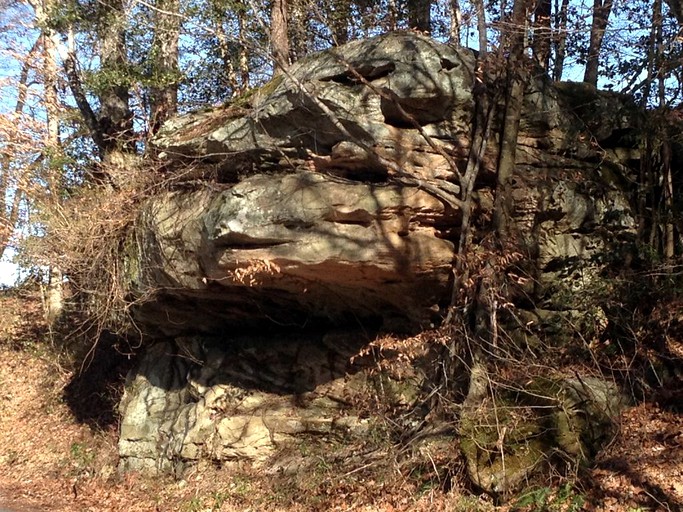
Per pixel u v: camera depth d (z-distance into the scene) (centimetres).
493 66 881
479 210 907
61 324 1928
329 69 897
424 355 955
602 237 963
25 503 1260
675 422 805
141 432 1298
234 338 1241
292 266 884
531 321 916
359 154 865
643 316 923
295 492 975
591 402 816
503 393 842
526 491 761
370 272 887
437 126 883
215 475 1116
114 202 1221
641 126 991
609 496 722
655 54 999
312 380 1110
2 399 1856
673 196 1005
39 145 1677
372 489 895
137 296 1209
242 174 1000
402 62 856
